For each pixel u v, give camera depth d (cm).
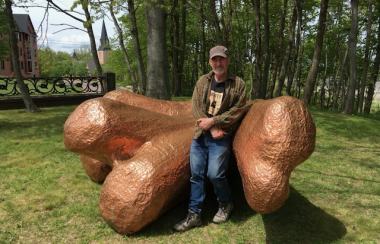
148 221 253
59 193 337
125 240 250
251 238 255
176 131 308
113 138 272
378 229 268
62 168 428
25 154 492
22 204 307
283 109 224
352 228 271
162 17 719
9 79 1034
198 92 268
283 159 218
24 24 4481
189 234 261
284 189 216
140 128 286
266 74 1372
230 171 359
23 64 4509
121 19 1927
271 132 221
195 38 2542
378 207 319
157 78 740
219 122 249
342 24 2019
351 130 771
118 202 247
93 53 1189
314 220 285
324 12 1216
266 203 219
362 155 537
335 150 571
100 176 364
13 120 809
